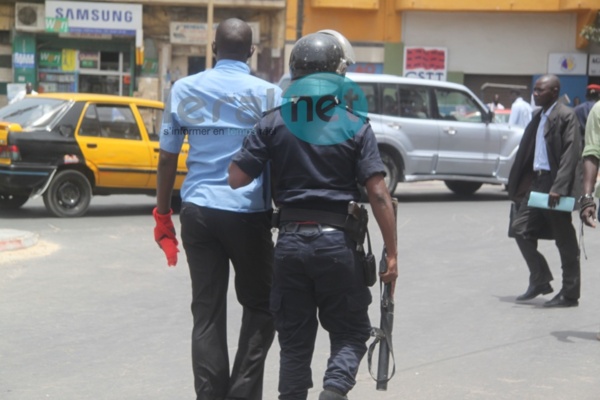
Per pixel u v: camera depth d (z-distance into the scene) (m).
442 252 11.88
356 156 4.78
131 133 14.64
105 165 14.30
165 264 10.79
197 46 28.77
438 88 17.56
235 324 7.97
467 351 7.19
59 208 14.23
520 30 29.94
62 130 14.02
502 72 30.02
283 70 28.80
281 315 4.89
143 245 12.05
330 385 4.71
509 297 9.23
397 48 29.64
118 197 17.41
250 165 4.85
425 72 29.81
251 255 5.25
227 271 5.31
